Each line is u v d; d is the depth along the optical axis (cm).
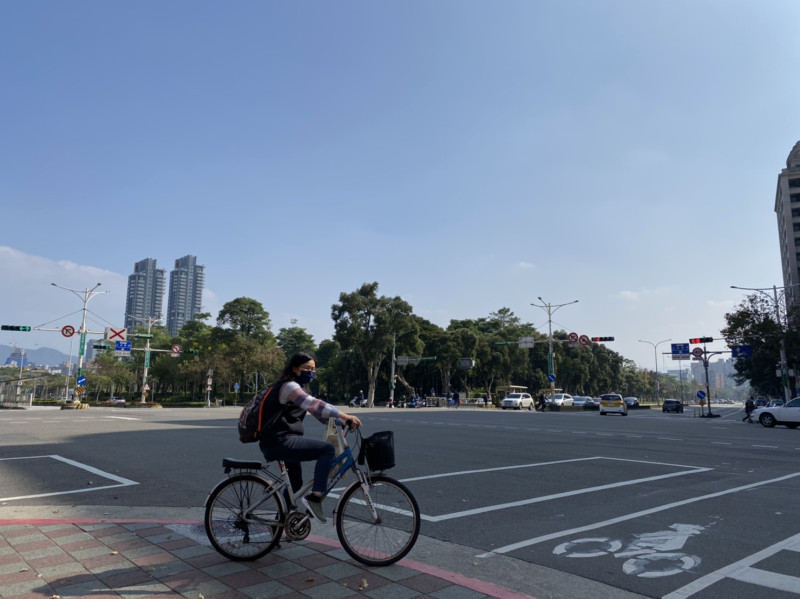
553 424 2589
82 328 4475
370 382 6725
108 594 394
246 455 1205
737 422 3412
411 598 398
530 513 690
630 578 461
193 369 7438
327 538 561
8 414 2847
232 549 474
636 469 1083
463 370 7738
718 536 589
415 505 478
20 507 698
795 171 9600
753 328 4241
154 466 1045
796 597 423
